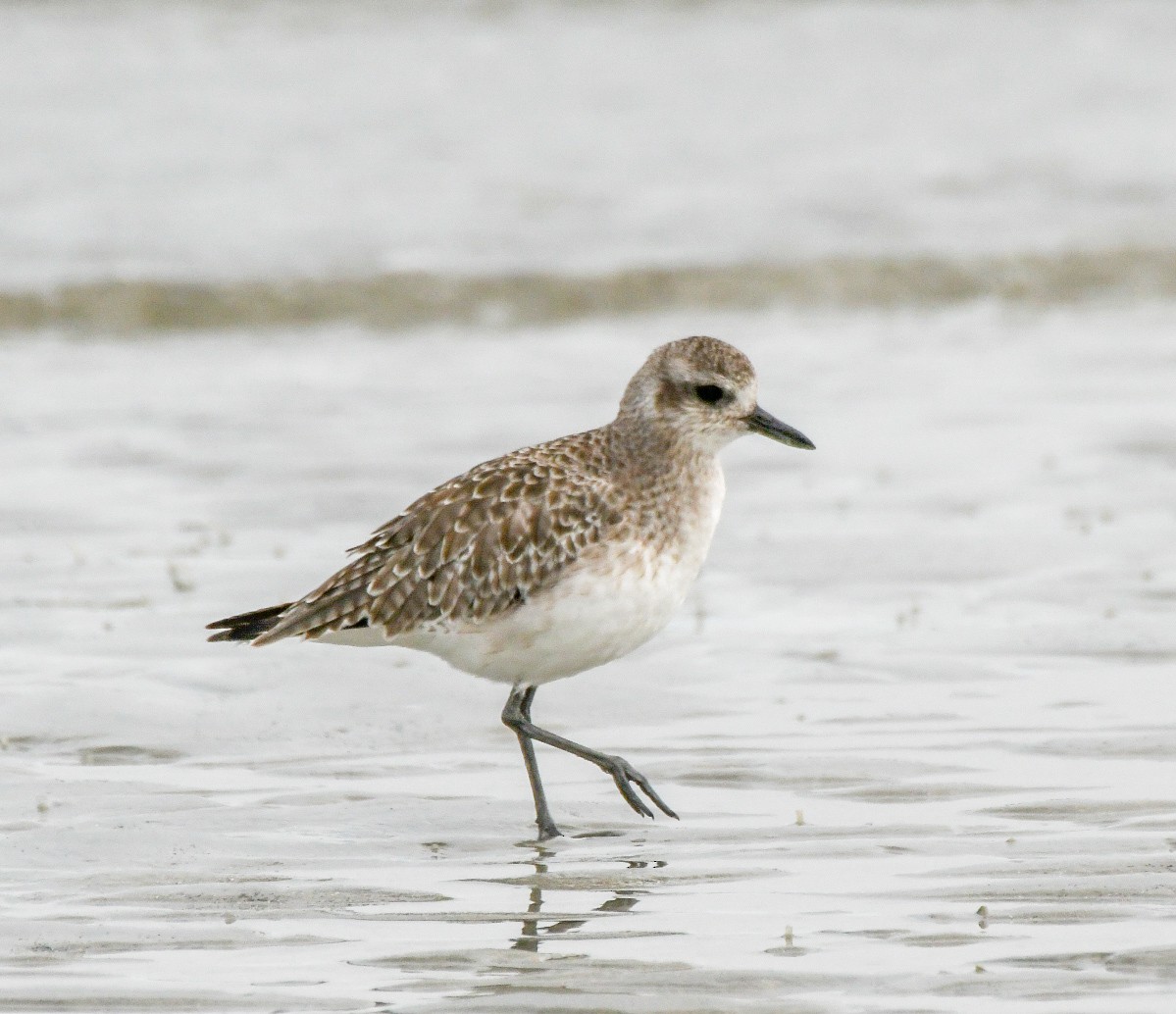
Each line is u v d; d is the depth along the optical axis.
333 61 37.84
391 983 7.82
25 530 15.98
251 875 9.14
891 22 43.09
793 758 10.83
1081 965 7.92
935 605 13.85
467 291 25.92
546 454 10.30
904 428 19.72
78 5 39.31
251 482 17.61
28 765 10.63
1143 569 14.65
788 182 32.31
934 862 9.21
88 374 22.53
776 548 15.38
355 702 11.80
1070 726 11.27
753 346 24.05
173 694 11.81
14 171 31.16
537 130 34.91
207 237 28.06
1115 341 24.16
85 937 8.30
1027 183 32.47
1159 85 38.94
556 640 10.00
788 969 7.91
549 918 8.59
